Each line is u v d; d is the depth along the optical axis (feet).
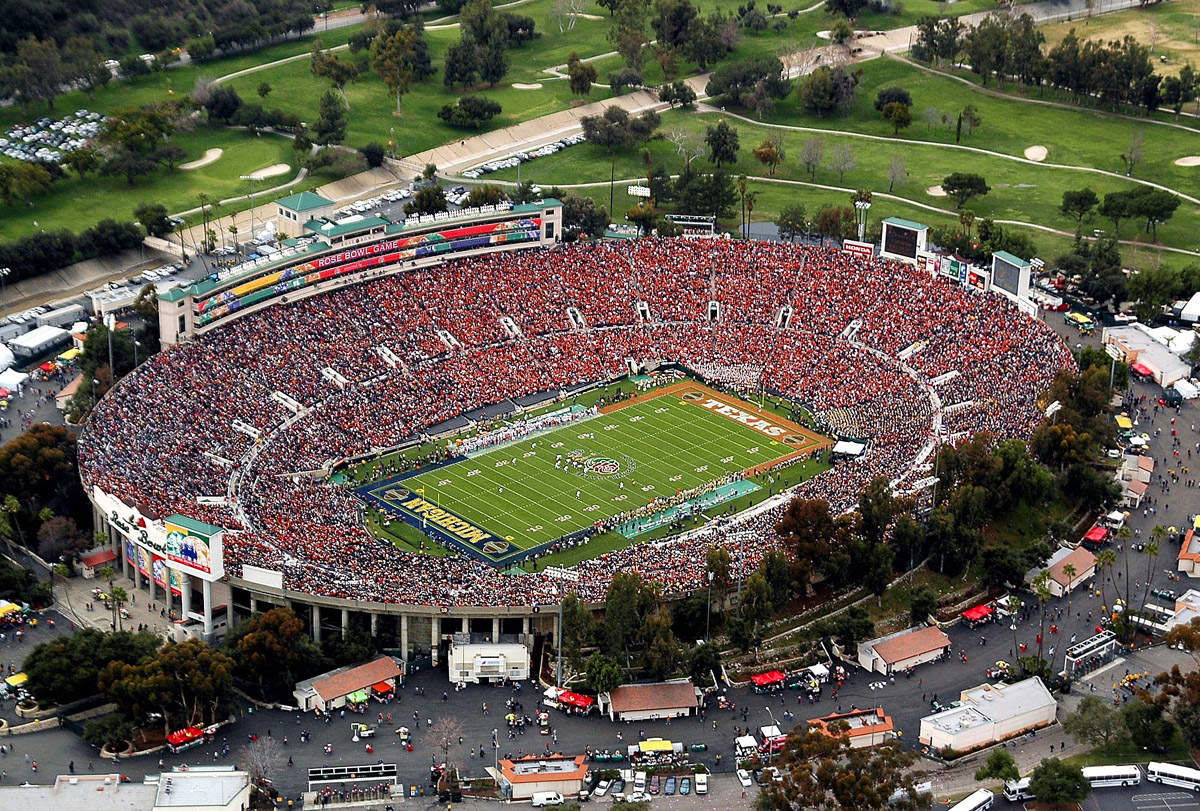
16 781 635.25
